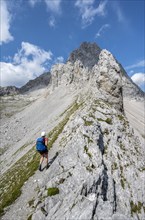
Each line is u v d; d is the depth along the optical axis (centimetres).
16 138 11469
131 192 2838
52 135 4456
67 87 16625
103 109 4344
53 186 2400
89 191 2242
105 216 1819
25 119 14662
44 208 2133
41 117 12975
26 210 2277
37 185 2605
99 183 2383
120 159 3269
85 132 3148
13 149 8162
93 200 1942
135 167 3325
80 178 2416
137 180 3086
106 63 5741
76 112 5106
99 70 5806
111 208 1911
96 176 2402
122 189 2791
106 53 5988
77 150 2842
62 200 2152
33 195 2477
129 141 3894
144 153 3941
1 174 5009
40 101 17600
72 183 2378
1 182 3878
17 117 16400
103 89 5512
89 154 2766
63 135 3841
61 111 8744
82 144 2920
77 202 1986
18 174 3466
